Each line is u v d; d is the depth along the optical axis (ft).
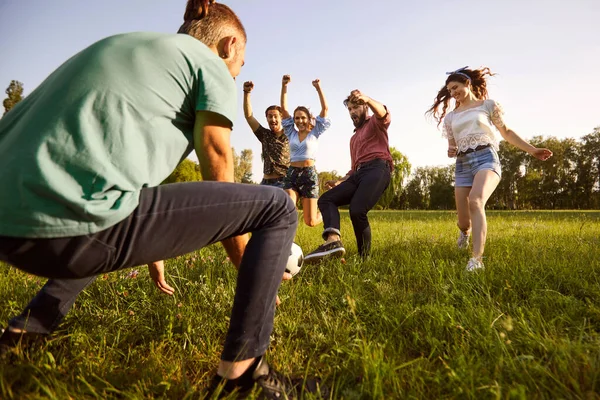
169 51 4.70
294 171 21.61
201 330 7.33
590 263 11.46
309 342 6.98
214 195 4.69
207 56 5.00
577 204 286.46
